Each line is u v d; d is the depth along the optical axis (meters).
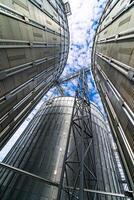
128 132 8.73
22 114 15.47
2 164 12.45
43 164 17.81
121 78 10.70
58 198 10.02
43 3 19.12
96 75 24.47
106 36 16.62
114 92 12.25
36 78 17.28
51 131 23.62
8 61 10.22
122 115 10.04
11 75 11.03
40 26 16.39
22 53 12.27
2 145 12.63
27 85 14.73
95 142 23.03
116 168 21.56
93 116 30.08
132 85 8.54
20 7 12.21
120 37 11.07
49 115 28.67
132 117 7.95
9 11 10.32
